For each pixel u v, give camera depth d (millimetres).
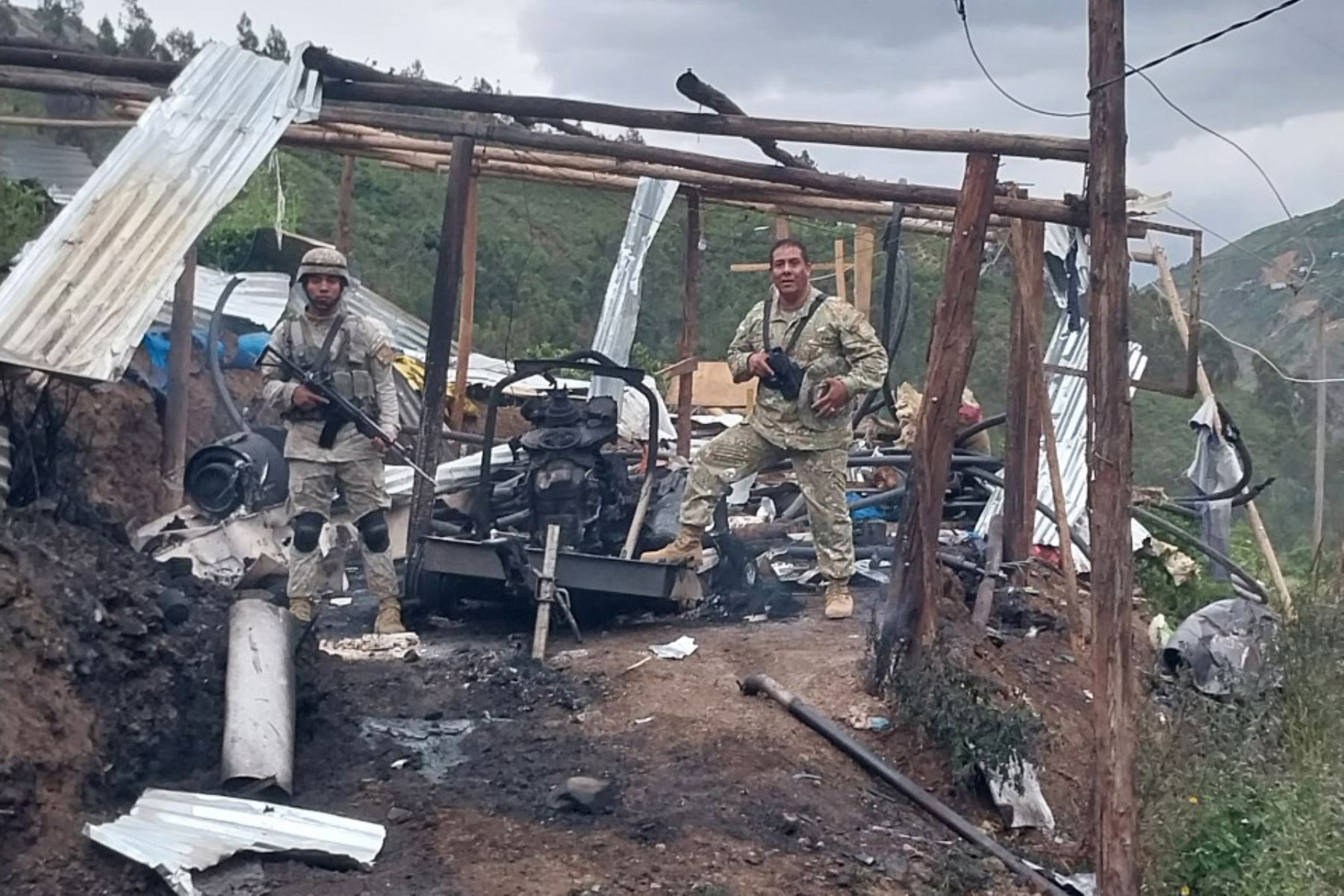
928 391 7625
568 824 5805
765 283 28141
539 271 27234
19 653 5293
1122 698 6320
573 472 8781
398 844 5461
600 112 7508
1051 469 8500
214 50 8070
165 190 7012
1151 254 12570
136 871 4832
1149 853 6734
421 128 7895
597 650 8148
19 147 13672
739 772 6543
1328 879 6566
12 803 4836
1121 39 6250
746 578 9562
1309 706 8164
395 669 7559
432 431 8781
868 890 5785
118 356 5770
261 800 5590
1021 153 7273
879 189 7832
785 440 8508
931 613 7625
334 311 7848
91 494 9227
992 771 6938
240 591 7289
